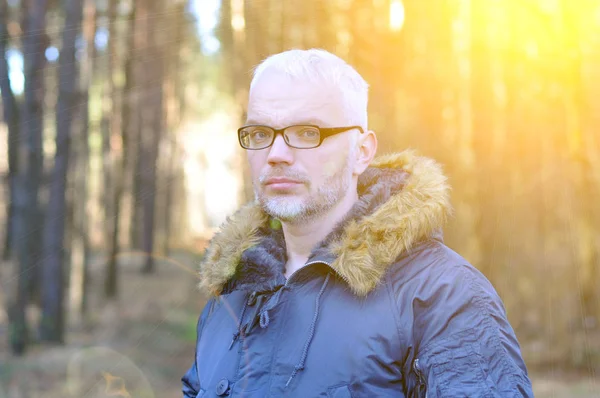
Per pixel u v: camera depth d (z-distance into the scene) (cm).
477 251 860
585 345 765
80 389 595
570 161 837
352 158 144
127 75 1573
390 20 801
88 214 1866
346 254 131
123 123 1633
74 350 856
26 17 1034
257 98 143
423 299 127
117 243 1584
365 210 141
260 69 146
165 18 1509
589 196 830
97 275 1548
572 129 841
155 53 1589
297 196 140
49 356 828
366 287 128
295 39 767
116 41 1514
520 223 851
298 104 139
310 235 146
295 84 140
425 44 868
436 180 139
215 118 3234
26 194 1012
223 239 155
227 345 147
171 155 2239
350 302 131
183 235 2995
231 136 2778
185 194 3086
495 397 116
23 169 1023
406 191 136
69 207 1164
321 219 144
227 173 3259
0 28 1052
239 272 147
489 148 867
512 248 848
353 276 129
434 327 125
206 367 150
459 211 852
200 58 2025
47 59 1015
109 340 927
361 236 133
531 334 820
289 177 139
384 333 126
